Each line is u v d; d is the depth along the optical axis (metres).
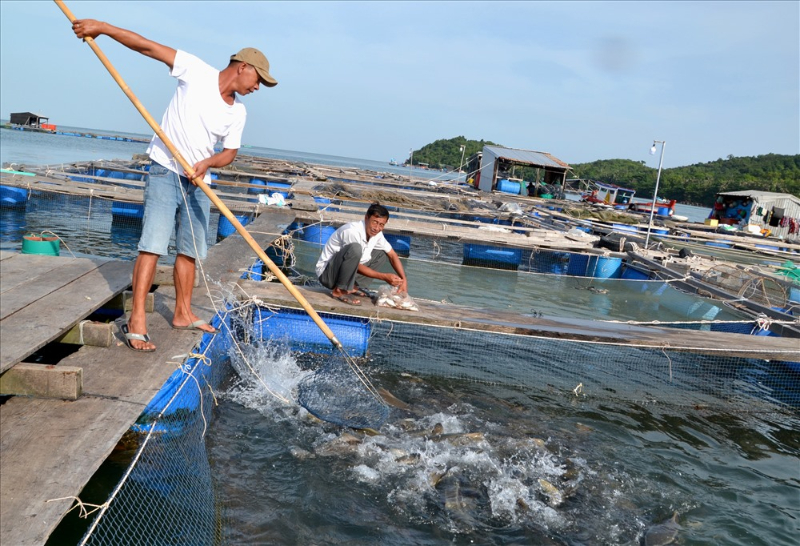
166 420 4.28
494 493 4.32
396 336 7.31
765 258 20.14
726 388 7.28
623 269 14.92
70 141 59.22
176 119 4.17
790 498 4.75
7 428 3.10
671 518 4.24
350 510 3.95
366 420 5.18
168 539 3.32
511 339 7.61
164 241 4.22
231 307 5.96
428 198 21.05
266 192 19.08
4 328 3.92
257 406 5.27
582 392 6.57
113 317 5.74
